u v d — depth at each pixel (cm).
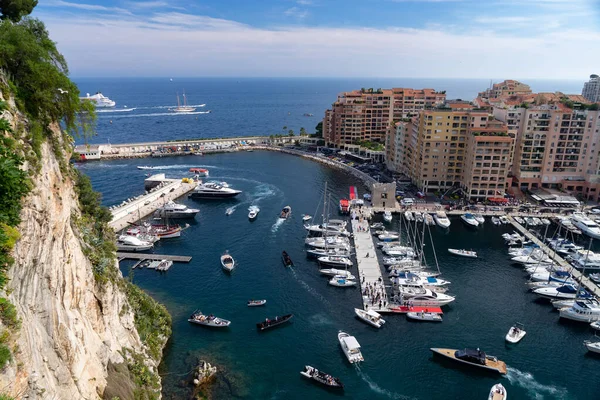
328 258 10575
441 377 6769
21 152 3984
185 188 17138
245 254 11119
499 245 12050
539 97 18675
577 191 15925
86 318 5006
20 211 3681
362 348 7406
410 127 18200
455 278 10069
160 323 7469
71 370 4153
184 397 6169
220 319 7981
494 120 15962
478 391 6506
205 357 7056
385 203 15188
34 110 4597
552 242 11831
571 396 6412
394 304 8738
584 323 8231
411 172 17988
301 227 13150
